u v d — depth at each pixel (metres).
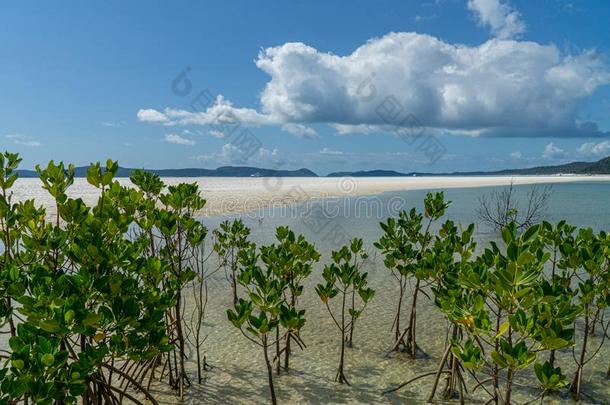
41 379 3.06
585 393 6.10
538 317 3.77
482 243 17.16
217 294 10.66
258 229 19.86
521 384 5.88
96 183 4.66
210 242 16.48
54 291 3.52
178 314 6.01
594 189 58.94
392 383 6.33
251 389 6.16
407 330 7.25
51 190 4.33
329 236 18.50
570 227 6.89
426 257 6.15
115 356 3.89
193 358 7.20
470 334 5.14
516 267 3.42
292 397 5.93
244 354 7.33
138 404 4.64
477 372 6.71
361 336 8.06
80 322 3.36
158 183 7.58
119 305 3.76
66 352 3.22
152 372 6.13
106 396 4.58
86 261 3.90
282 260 6.36
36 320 3.17
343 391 6.09
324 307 9.68
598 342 7.90
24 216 4.69
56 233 4.38
